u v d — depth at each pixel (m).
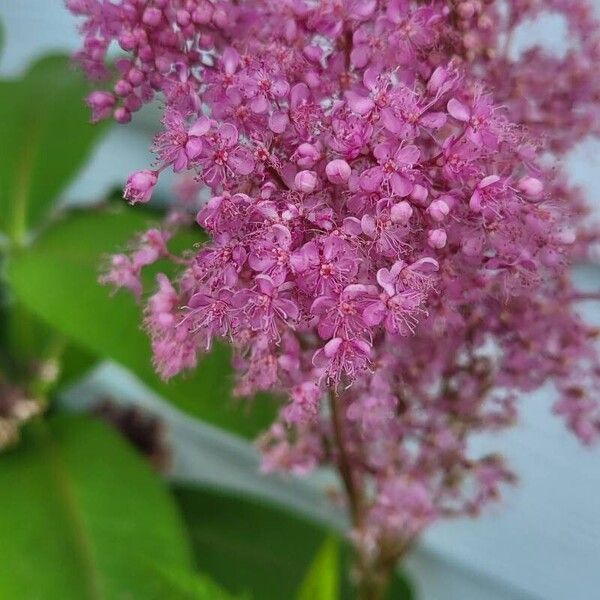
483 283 0.14
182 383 0.20
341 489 0.29
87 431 0.24
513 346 0.17
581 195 0.18
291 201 0.13
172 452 0.34
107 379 0.37
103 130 0.26
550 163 0.18
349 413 0.16
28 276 0.21
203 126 0.13
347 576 0.25
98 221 0.23
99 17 0.15
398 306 0.12
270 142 0.13
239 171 0.13
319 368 0.13
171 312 0.14
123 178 0.36
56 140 0.25
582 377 0.18
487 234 0.14
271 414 0.20
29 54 0.36
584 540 0.29
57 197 0.25
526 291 0.15
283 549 0.27
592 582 0.29
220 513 0.28
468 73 0.15
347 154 0.13
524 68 0.17
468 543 0.32
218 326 0.13
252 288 0.13
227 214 0.13
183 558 0.21
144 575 0.21
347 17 0.14
